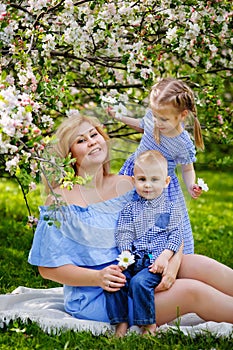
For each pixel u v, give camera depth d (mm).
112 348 3174
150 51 4340
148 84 4328
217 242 6266
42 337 3287
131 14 4086
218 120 4934
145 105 4305
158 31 4488
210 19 4223
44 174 3199
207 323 3322
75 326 3367
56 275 3463
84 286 3504
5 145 3039
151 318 3320
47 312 3523
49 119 3910
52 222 3256
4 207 7230
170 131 3822
